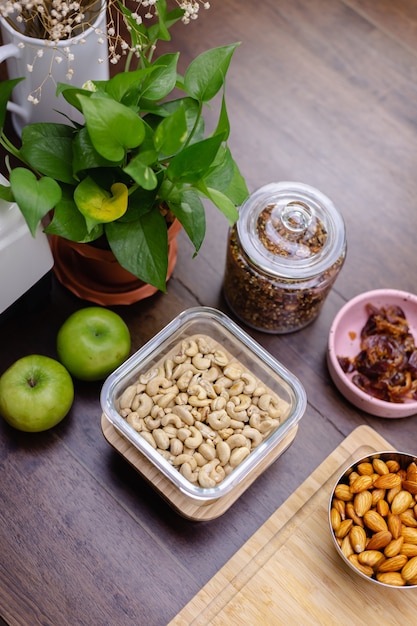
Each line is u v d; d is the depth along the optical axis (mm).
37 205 975
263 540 1123
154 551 1122
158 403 1120
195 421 1116
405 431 1188
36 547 1114
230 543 1132
